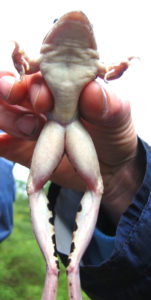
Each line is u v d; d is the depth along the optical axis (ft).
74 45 0.67
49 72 0.69
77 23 0.65
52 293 0.65
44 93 0.71
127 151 0.78
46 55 0.69
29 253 2.85
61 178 0.85
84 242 0.69
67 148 0.75
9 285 2.53
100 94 0.67
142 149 0.81
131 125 0.75
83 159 0.74
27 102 0.75
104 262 0.73
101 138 0.75
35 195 0.73
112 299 0.79
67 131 0.75
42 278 2.67
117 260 0.73
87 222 0.71
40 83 0.71
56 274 0.66
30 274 2.68
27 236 3.22
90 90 0.68
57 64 0.69
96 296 0.83
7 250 2.91
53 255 0.68
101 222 0.91
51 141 0.74
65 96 0.70
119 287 0.77
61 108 0.72
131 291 0.76
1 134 0.83
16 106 0.76
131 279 0.75
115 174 0.83
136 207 0.75
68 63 0.69
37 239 0.70
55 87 0.70
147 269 0.74
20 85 0.71
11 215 1.51
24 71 0.69
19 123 0.77
